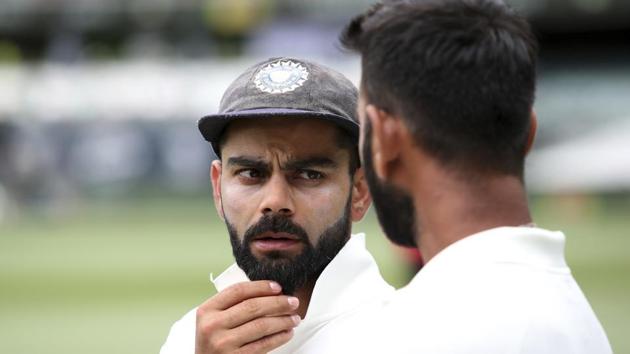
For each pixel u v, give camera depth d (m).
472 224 2.28
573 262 19.56
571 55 41.62
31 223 31.67
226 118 2.93
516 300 2.21
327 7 37.84
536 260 2.28
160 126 34.59
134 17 41.41
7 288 17.97
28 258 22.62
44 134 35.00
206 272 19.41
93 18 41.47
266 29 37.84
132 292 17.12
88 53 40.69
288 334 2.76
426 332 2.19
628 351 10.63
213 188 3.35
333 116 2.89
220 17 40.31
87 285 18.08
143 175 34.47
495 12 2.28
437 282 2.25
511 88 2.24
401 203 2.35
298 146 2.90
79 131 34.94
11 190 34.44
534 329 2.18
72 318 14.63
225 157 3.00
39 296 16.94
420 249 2.38
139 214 33.12
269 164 2.92
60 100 35.44
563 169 35.47
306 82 2.95
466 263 2.24
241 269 3.08
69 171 34.69
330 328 2.84
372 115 2.32
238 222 2.97
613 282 16.61
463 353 2.15
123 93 35.16
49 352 12.15
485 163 2.25
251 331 2.72
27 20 41.66
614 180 35.28
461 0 2.28
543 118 37.38
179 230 28.05
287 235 2.92
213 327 2.74
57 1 41.31
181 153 34.44
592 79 40.50
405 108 2.27
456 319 2.18
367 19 2.37
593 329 2.35
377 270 3.02
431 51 2.23
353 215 3.12
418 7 2.27
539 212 33.47
